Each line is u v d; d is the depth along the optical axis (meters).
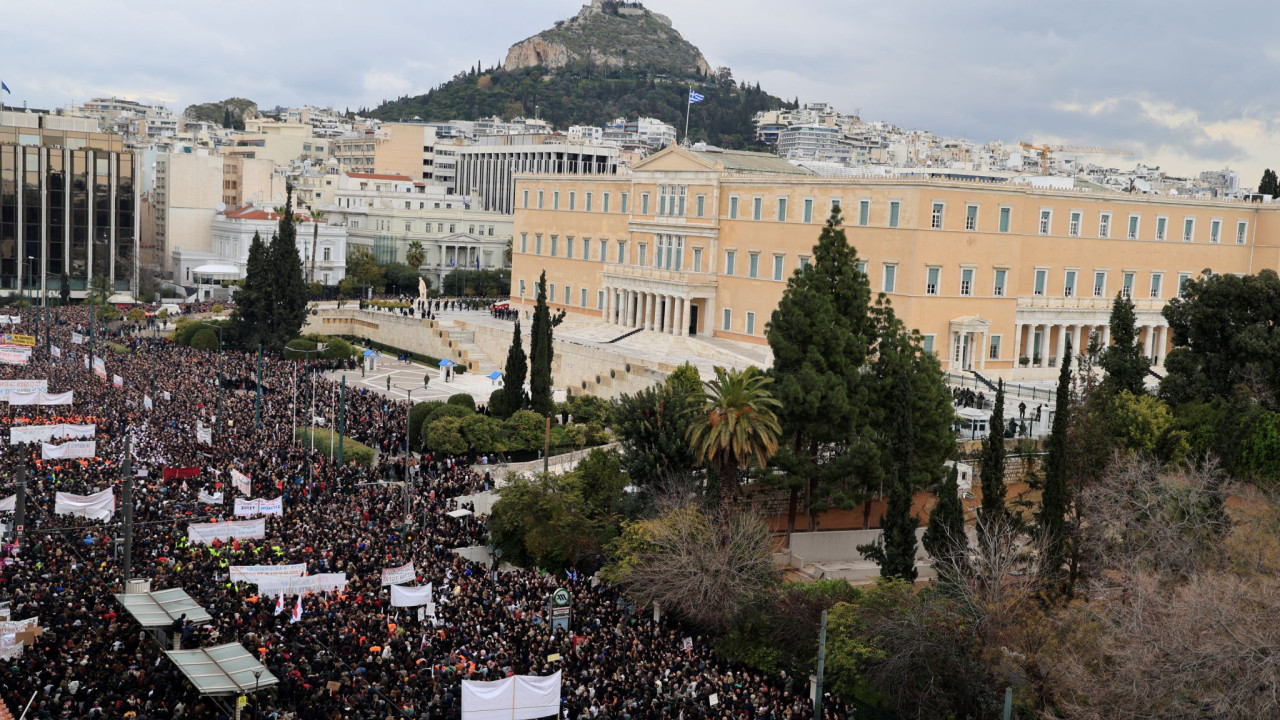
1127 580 59.97
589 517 78.75
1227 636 49.66
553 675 48.38
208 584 62.06
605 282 164.38
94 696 47.78
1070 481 75.00
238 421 104.62
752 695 56.06
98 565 63.91
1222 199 154.62
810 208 137.88
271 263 156.38
